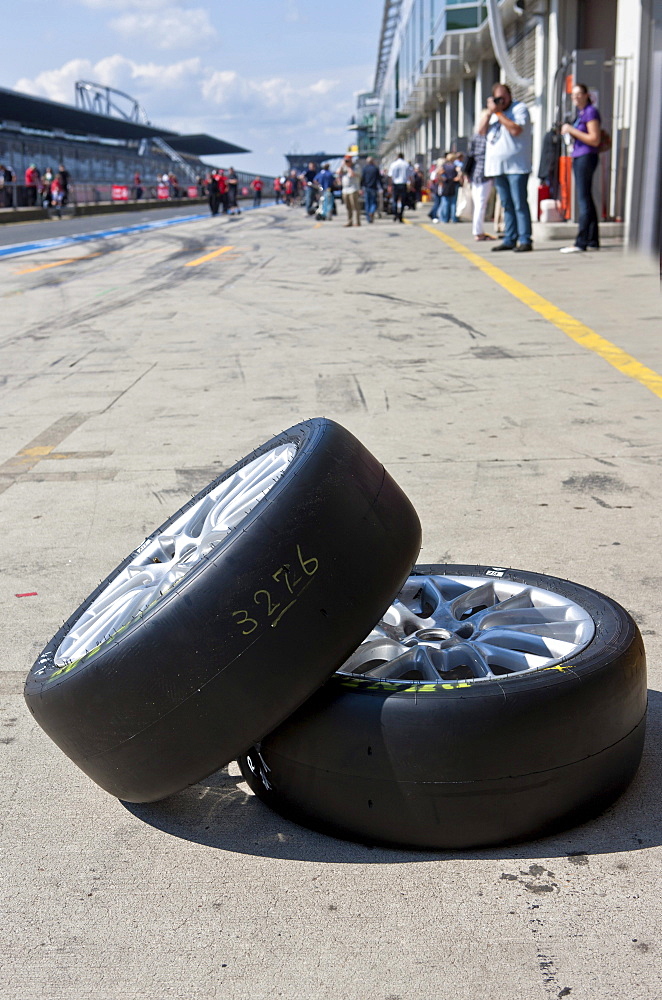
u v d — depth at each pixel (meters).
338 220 28.50
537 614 2.38
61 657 2.31
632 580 3.21
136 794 2.06
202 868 1.92
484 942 1.65
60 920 1.78
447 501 4.15
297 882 1.85
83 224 33.78
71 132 105.38
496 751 1.85
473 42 26.28
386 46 50.31
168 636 1.89
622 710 2.00
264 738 2.06
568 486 4.27
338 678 2.04
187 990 1.58
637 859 1.86
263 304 10.56
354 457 2.14
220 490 2.67
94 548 3.85
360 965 1.62
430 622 2.40
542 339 7.65
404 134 63.50
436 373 6.74
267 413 5.93
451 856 1.91
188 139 165.75
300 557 1.94
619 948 1.62
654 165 2.30
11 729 2.54
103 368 7.72
